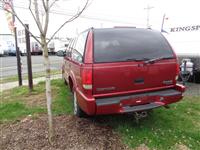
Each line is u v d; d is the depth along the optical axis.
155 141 3.81
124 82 3.92
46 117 4.93
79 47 4.69
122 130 4.19
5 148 3.71
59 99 6.23
